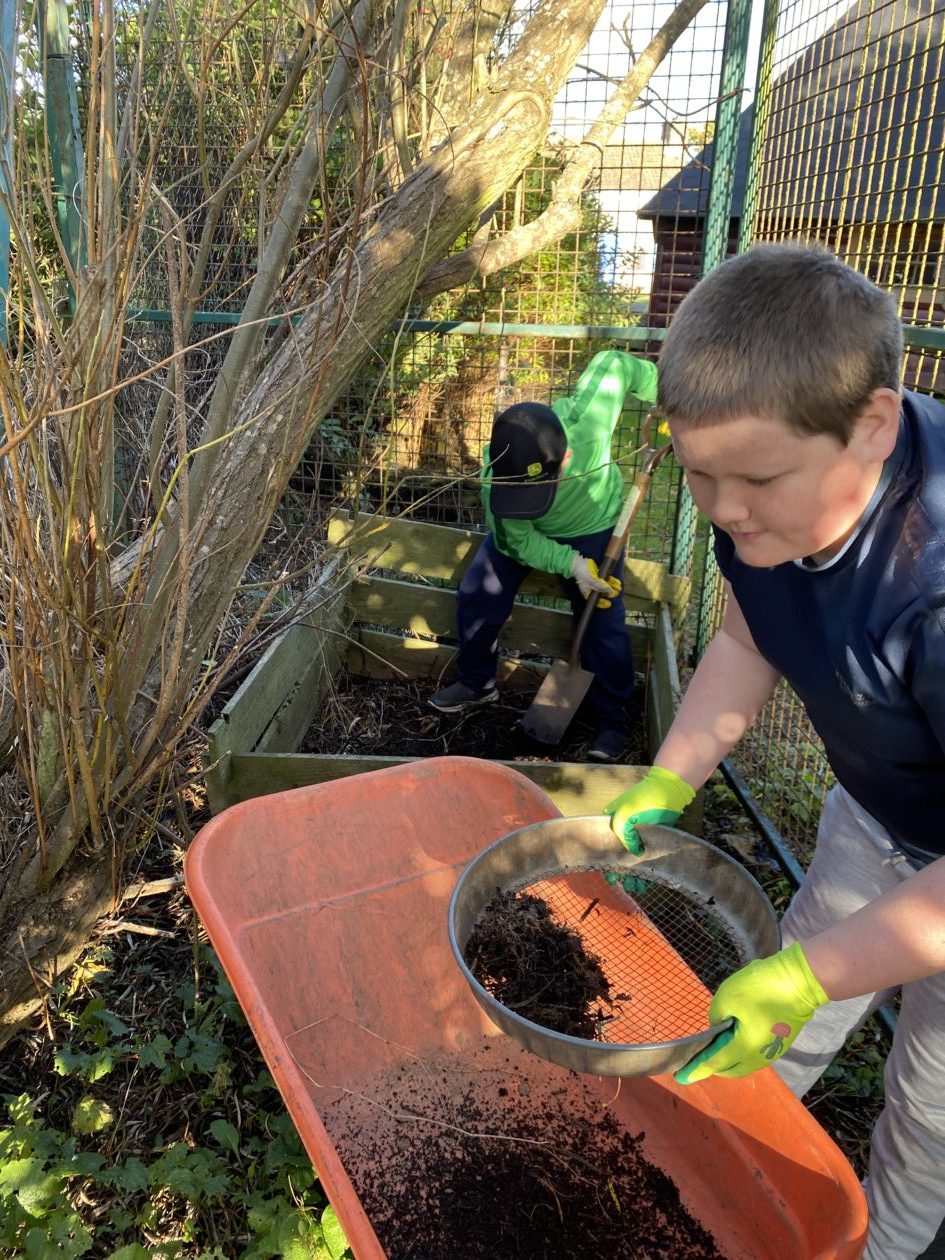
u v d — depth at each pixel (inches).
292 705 131.9
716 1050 45.5
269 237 74.8
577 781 101.9
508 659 157.9
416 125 119.4
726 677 64.4
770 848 118.0
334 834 74.3
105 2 62.5
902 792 55.2
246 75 99.4
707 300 42.6
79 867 79.8
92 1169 70.4
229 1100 82.7
